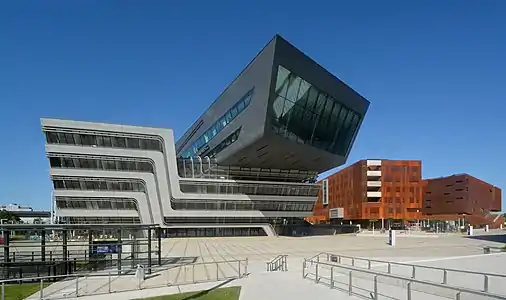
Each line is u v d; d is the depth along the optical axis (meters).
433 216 118.56
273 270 22.55
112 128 66.62
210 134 79.00
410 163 120.50
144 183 68.31
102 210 66.62
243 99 60.41
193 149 97.50
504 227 123.31
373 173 118.25
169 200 69.31
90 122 65.62
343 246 45.44
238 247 45.16
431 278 19.88
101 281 19.80
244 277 19.72
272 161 71.44
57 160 64.62
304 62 53.06
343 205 131.50
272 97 53.09
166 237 69.25
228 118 67.25
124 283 19.06
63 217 65.12
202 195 71.12
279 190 76.31
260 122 55.66
